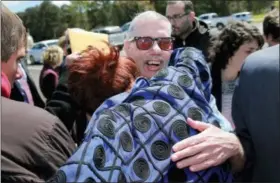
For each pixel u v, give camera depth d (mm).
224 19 25328
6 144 1188
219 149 1174
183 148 1102
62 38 4621
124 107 1128
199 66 1354
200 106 1236
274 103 1327
